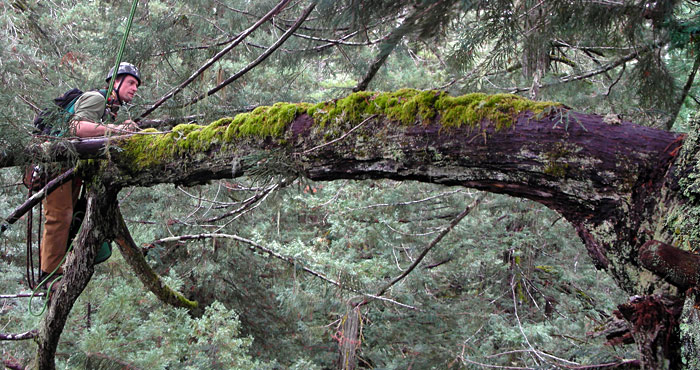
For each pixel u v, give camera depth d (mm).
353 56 4840
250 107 3664
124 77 2838
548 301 5789
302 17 2643
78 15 6281
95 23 6492
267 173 1896
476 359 4164
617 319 1845
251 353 7383
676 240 1334
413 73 6160
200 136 2117
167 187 5992
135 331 4000
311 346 7465
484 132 1578
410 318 5039
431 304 5191
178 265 6902
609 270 1544
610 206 1473
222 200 5582
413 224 5180
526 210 5137
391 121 1725
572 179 1492
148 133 2330
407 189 5074
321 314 6508
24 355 3736
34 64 5594
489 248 5309
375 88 5227
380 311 5098
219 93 4344
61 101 2562
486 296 5609
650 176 1418
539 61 2795
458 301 5461
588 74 3057
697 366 1293
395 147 1713
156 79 4438
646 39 2256
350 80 6816
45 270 2770
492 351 4363
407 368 4664
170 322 4672
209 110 3371
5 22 5914
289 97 4977
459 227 5047
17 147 2154
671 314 1365
